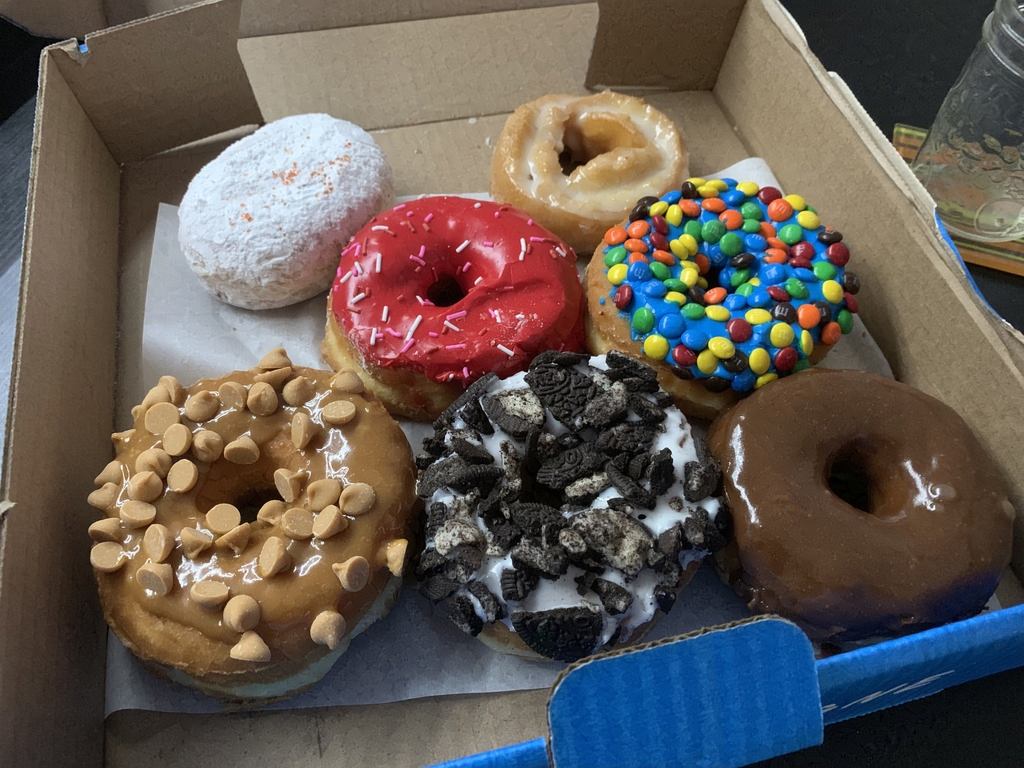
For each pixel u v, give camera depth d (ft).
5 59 1.39
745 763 0.58
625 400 0.90
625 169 1.20
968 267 1.20
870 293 1.12
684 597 0.95
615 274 1.03
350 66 1.42
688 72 1.41
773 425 0.92
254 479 0.92
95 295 1.11
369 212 1.16
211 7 1.15
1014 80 1.09
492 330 0.99
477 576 0.83
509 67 1.44
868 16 1.52
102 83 1.17
